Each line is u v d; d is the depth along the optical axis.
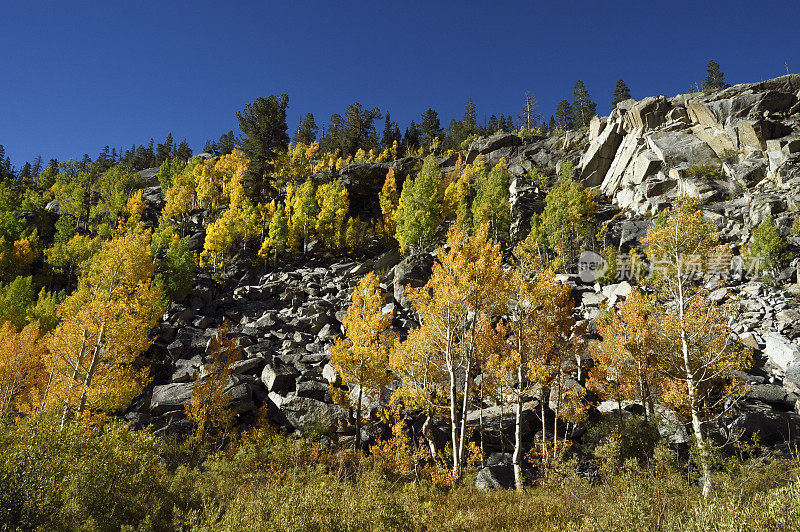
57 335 21.77
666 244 17.81
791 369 25.39
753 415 21.50
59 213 70.12
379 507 7.58
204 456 19.61
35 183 99.38
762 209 42.53
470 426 23.38
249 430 25.69
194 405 23.53
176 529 7.25
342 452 19.95
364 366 23.59
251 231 56.81
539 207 58.31
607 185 66.06
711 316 16.50
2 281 47.91
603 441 19.64
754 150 52.28
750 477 9.08
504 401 23.31
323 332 36.56
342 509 7.62
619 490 8.68
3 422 9.66
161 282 40.22
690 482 11.00
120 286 23.64
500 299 20.22
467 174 75.25
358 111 90.56
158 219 65.69
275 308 42.09
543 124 109.25
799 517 4.52
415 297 21.19
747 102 56.56
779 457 12.05
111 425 9.78
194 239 58.22
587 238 50.00
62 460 8.12
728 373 15.88
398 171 75.81
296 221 57.34
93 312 21.70
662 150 58.69
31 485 6.60
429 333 21.11
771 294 34.25
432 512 9.32
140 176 94.56
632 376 22.50
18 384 26.75
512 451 24.83
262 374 30.55
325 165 84.06
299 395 28.17
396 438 20.30
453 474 15.92
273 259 54.47
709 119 59.09
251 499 8.14
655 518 6.26
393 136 109.25
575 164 73.00
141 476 8.65
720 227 44.97
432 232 52.09
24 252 51.59
